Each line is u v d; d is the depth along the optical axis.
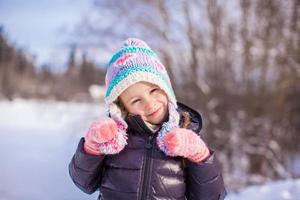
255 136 11.09
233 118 11.42
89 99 13.23
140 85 1.92
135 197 1.85
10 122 26.44
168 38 12.82
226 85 11.82
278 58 9.77
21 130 21.92
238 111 11.41
